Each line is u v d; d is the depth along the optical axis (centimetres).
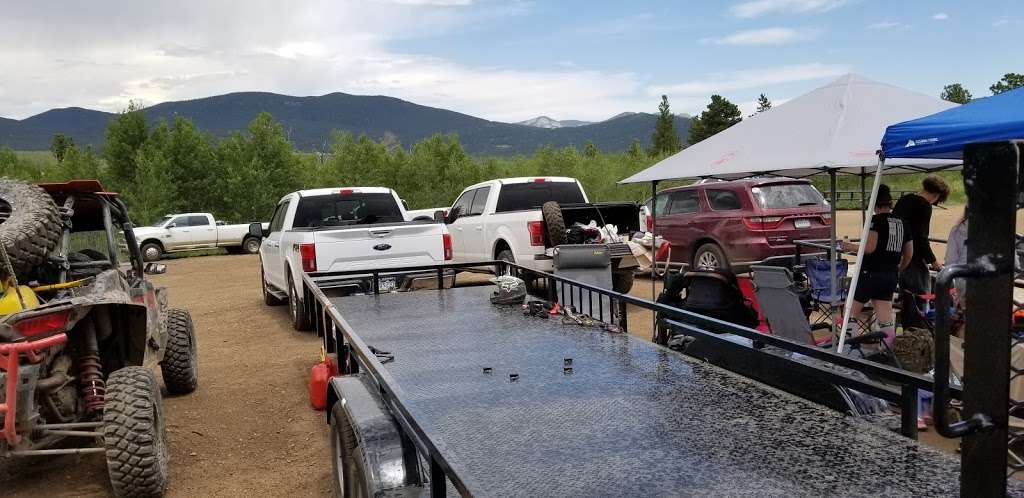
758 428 277
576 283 525
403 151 3881
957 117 413
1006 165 128
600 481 231
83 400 484
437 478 232
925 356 532
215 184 3566
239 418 626
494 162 4128
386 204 1081
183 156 3559
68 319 426
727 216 1230
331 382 368
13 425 393
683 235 1325
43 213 482
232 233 2691
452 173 3819
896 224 644
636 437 270
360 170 3716
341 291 827
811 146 644
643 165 4319
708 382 345
